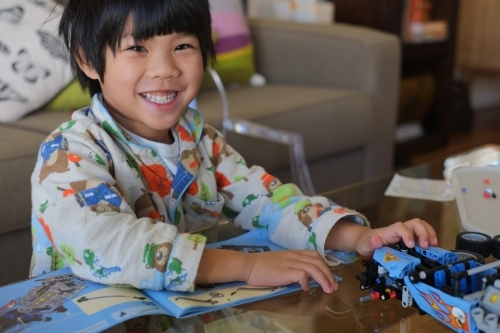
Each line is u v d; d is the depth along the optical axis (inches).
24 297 25.0
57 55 56.3
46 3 58.0
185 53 30.1
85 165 27.8
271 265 27.4
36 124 52.5
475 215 36.1
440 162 48.6
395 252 26.5
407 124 103.9
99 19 29.3
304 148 65.0
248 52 76.8
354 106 69.9
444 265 24.7
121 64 29.5
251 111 62.2
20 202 45.0
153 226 26.4
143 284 25.4
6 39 54.5
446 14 99.3
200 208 34.6
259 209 34.2
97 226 25.5
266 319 25.2
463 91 118.0
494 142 110.4
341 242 30.2
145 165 32.3
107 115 31.1
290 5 91.0
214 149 36.2
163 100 30.4
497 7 114.1
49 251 29.5
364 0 91.7
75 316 23.3
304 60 78.0
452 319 22.8
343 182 72.5
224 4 75.7
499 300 21.6
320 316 25.5
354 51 72.9
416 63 99.5
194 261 25.7
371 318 25.4
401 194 40.5
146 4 28.3
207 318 24.7
